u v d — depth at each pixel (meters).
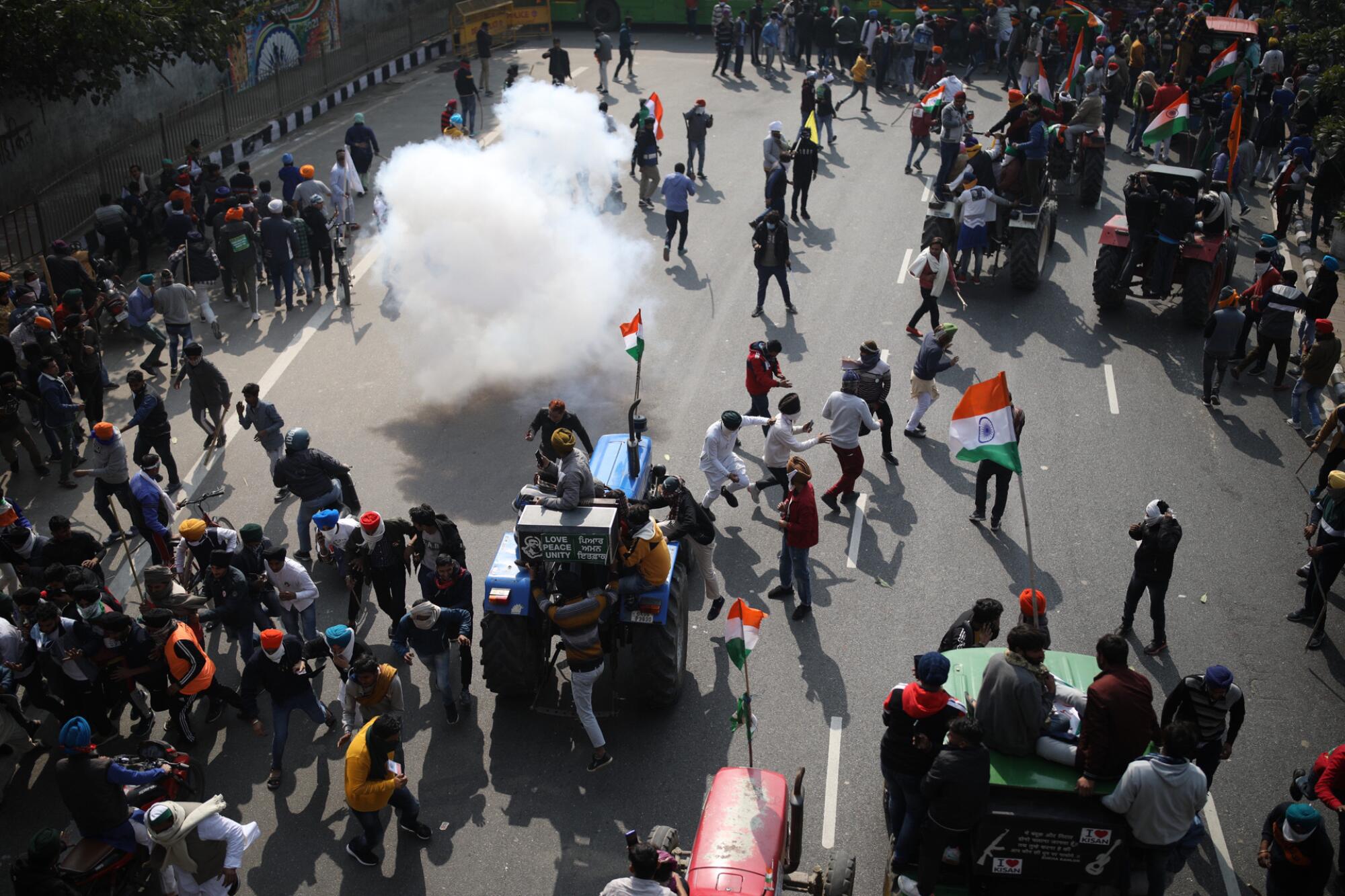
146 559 12.27
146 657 9.45
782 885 7.48
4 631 9.30
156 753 8.83
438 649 9.62
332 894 8.36
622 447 11.89
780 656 10.66
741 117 27.09
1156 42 28.64
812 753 9.55
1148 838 6.94
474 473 13.68
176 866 7.48
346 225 19.36
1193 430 14.60
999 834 7.05
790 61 31.88
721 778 7.83
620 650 10.80
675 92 28.97
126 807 7.96
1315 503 12.52
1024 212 17.97
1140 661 10.72
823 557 12.12
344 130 26.48
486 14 33.03
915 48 29.42
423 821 8.95
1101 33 29.06
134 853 8.00
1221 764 9.55
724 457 12.24
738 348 16.56
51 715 10.34
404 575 10.66
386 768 8.17
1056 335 17.00
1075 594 11.57
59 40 18.53
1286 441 14.35
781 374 13.93
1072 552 12.23
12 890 8.45
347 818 9.06
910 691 7.61
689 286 18.53
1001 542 12.38
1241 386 15.65
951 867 7.54
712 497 12.31
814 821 8.89
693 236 20.50
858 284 18.58
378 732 8.05
